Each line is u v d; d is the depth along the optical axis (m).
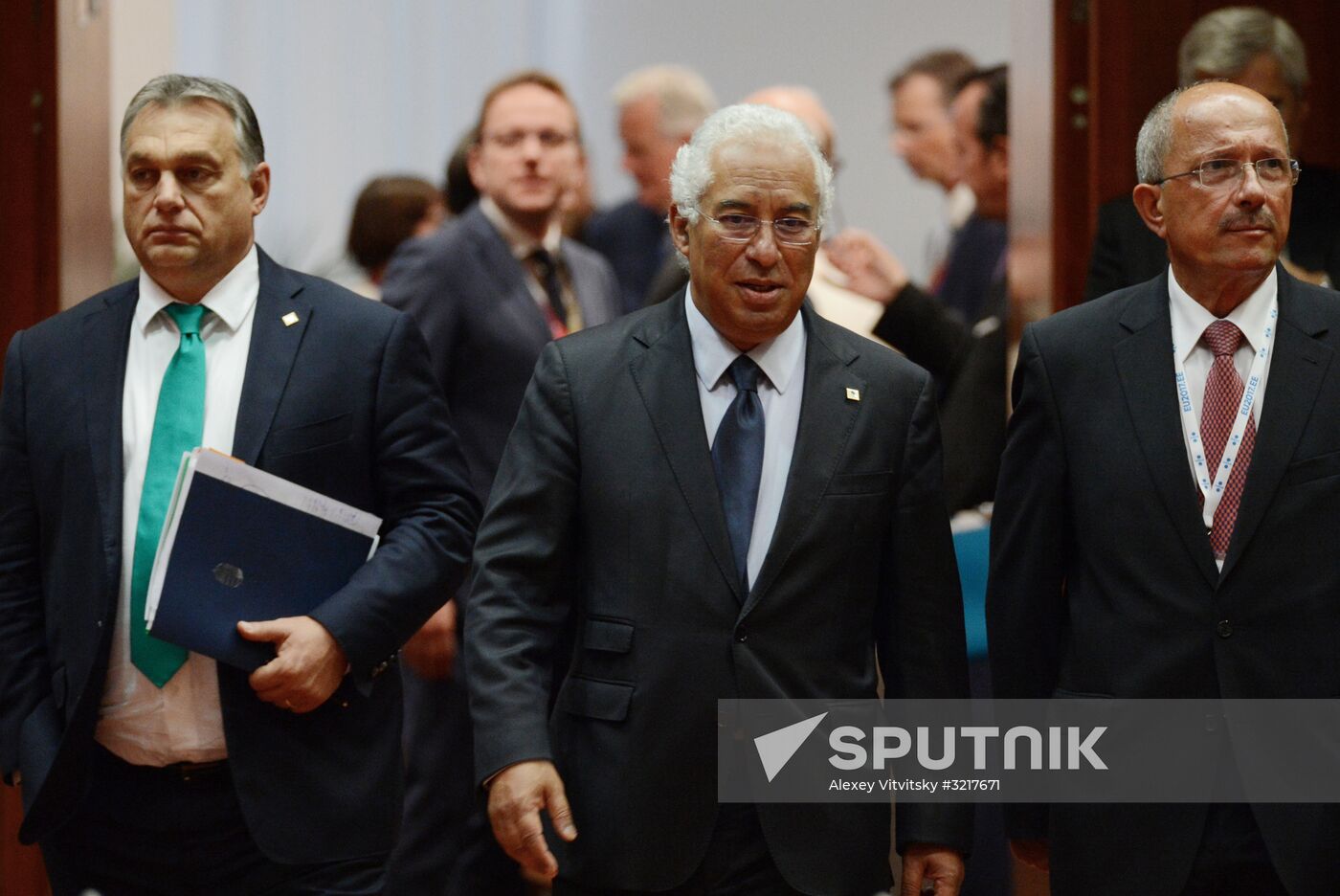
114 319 5.14
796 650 4.72
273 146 13.49
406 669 7.66
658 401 4.83
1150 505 4.78
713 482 4.76
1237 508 4.73
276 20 13.45
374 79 13.55
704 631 4.69
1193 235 4.75
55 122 7.20
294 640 4.84
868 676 4.88
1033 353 5.05
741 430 4.83
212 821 5.00
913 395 4.96
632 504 4.77
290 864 4.92
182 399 5.03
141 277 5.20
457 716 7.52
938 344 8.23
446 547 5.13
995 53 12.86
